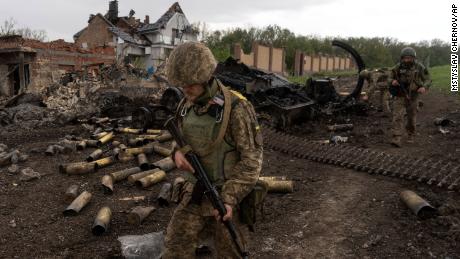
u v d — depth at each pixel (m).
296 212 4.80
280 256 3.85
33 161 7.02
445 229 4.18
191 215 2.52
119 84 16.39
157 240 3.98
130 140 7.96
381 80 11.43
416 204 4.55
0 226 4.54
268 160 7.05
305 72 40.69
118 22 45.19
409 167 5.91
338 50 52.78
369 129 9.44
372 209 4.82
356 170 6.33
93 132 9.71
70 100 14.28
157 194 5.40
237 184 2.31
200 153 2.43
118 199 5.26
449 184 5.30
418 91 7.48
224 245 2.50
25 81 19.97
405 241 4.03
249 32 44.47
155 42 42.94
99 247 4.05
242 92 9.95
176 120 2.62
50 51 20.53
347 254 3.85
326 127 9.80
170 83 2.35
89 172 6.28
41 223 4.62
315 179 5.98
